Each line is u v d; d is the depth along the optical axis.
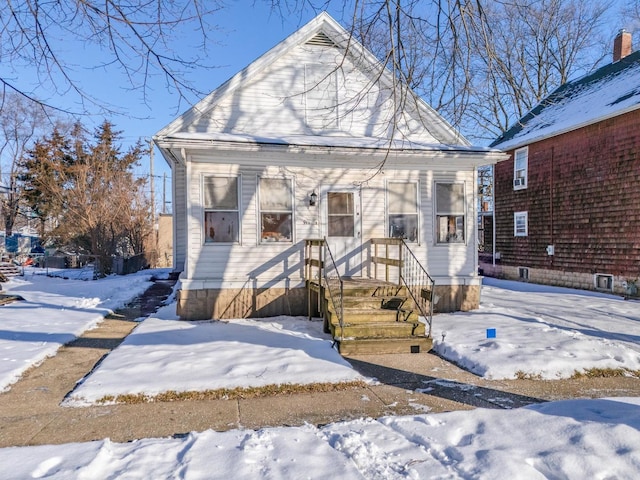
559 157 15.88
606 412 4.00
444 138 10.38
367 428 3.74
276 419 4.19
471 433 3.63
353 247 9.45
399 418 3.97
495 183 19.81
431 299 7.14
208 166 8.74
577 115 15.40
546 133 15.96
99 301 11.25
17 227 36.88
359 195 9.48
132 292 13.29
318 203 9.27
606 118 13.58
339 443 3.41
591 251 14.48
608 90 15.34
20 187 28.06
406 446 3.38
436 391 5.00
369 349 6.55
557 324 8.65
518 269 18.25
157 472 2.94
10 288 14.78
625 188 13.23
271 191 9.06
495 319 8.81
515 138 18.39
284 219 9.15
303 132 10.03
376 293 8.01
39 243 32.41
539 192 16.92
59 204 23.02
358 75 10.23
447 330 7.67
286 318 8.80
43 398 4.72
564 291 14.47
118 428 3.98
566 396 4.85
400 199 9.73
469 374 5.64
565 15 10.23
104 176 21.28
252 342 6.80
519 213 18.12
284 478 2.86
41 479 2.77
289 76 10.02
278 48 9.77
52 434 3.84
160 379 5.07
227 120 9.69
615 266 13.55
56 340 7.01
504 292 14.34
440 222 9.98
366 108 9.59
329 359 5.99
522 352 6.20
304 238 9.16
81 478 2.79
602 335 7.69
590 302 11.85
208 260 8.72
